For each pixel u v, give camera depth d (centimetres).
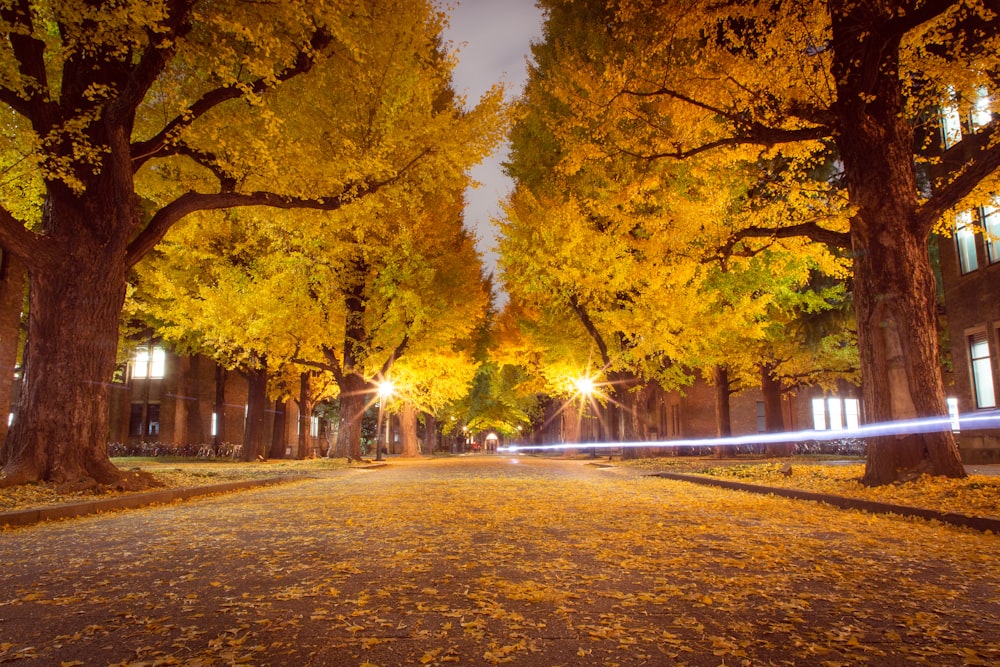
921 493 859
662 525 711
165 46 922
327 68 1297
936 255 2272
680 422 3816
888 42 917
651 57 1128
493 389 4978
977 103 1422
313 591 418
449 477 1698
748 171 1405
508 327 3234
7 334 2039
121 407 3775
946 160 1630
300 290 2080
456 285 2598
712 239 1243
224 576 466
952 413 2553
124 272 1155
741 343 2222
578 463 2719
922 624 345
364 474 1897
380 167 1295
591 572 477
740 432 3553
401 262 2302
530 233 2097
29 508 794
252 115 1311
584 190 1920
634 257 1856
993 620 354
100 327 1105
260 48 1059
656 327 1736
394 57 1351
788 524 721
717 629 339
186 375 3794
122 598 404
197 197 1214
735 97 1080
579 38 1930
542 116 2048
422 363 2711
